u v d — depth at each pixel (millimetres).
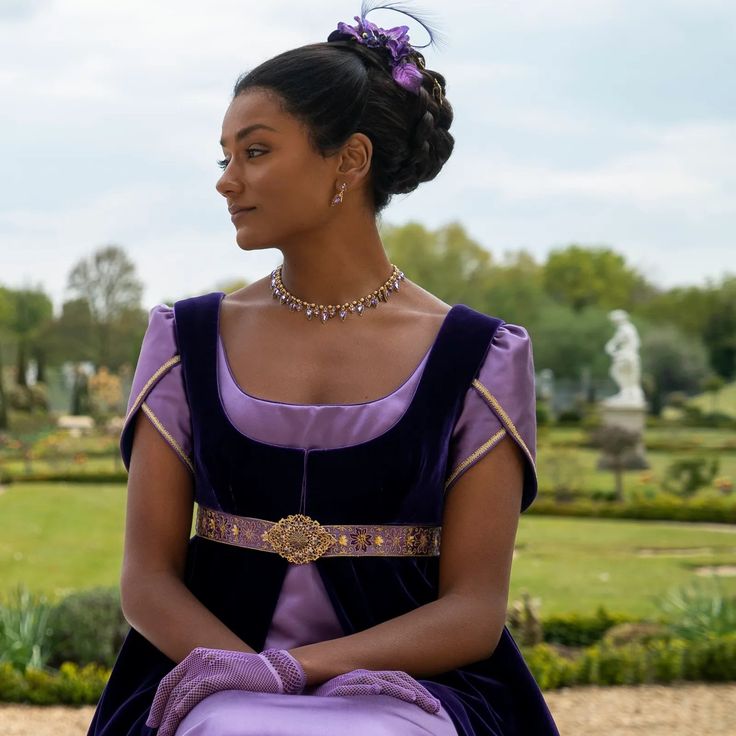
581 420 46562
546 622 8664
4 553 14719
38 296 61469
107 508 21172
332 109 1772
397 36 1868
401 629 1646
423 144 1860
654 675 7129
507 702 1769
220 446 1736
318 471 1706
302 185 1780
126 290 58844
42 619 7465
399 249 55469
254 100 1778
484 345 1794
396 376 1778
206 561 1783
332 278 1846
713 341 62719
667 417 54406
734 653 7180
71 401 60469
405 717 1503
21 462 33844
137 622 1720
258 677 1531
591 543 16828
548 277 70188
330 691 1537
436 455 1731
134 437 1845
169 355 1848
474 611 1698
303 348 1813
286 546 1707
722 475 30391
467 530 1748
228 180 1797
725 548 16547
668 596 11656
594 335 58625
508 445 1771
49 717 6266
